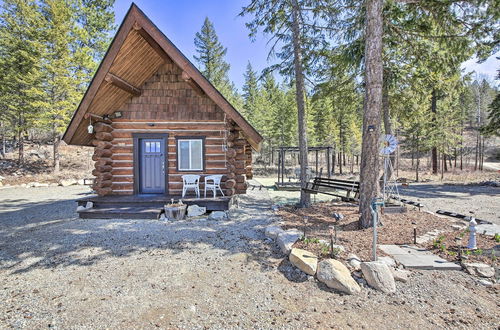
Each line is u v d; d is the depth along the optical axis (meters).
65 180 14.29
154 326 2.52
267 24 8.29
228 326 2.52
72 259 4.13
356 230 5.24
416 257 3.87
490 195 10.48
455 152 23.61
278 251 4.39
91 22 18.62
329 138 24.36
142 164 8.45
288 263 3.85
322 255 3.86
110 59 6.26
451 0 5.68
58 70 15.05
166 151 8.31
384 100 11.23
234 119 7.20
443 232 5.06
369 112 5.32
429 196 10.28
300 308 2.82
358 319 2.64
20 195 10.72
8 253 4.39
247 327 2.50
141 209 6.92
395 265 3.61
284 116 24.64
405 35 8.22
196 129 8.41
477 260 3.77
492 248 4.18
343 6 7.05
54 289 3.21
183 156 8.40
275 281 3.40
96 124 7.79
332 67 9.27
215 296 3.05
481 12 5.70
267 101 27.58
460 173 21.27
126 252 4.43
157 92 8.33
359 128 27.47
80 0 17.70
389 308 2.83
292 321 2.60
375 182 5.31
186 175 7.93
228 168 8.02
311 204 8.45
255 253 4.33
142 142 8.45
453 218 6.42
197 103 8.41
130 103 8.25
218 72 26.50
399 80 10.02
